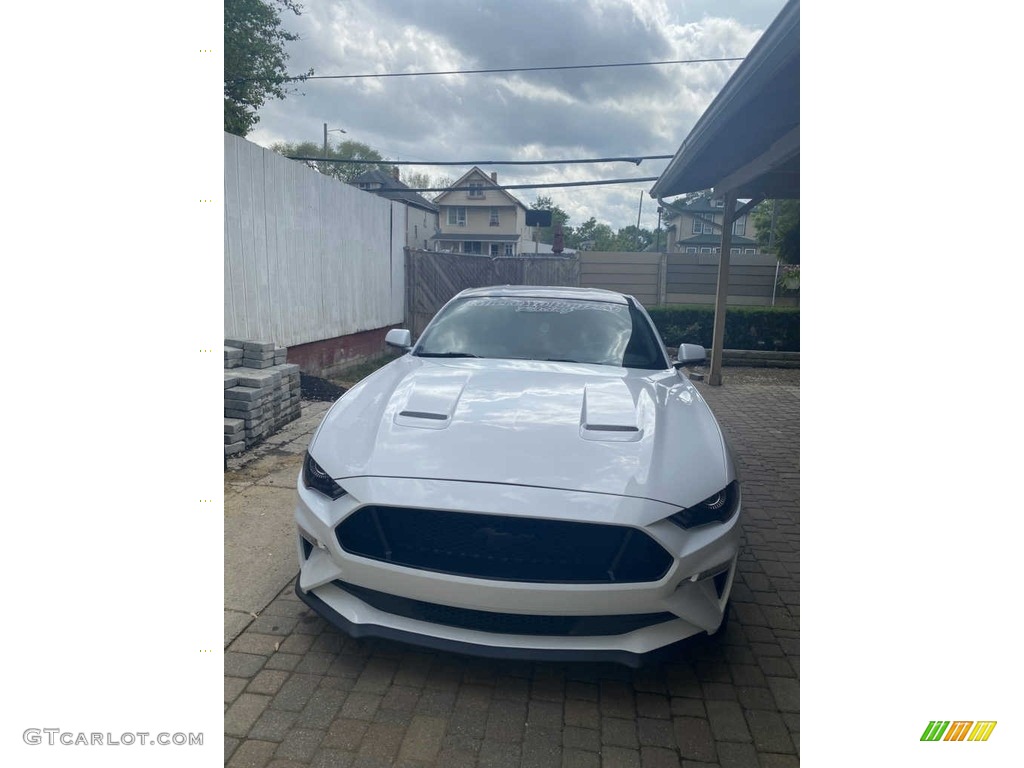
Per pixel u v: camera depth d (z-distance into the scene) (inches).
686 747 82.4
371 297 386.6
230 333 235.3
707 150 247.3
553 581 84.7
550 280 513.3
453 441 96.0
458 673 94.7
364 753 79.5
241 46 638.5
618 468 91.5
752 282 496.7
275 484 163.8
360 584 90.0
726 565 92.9
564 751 81.0
